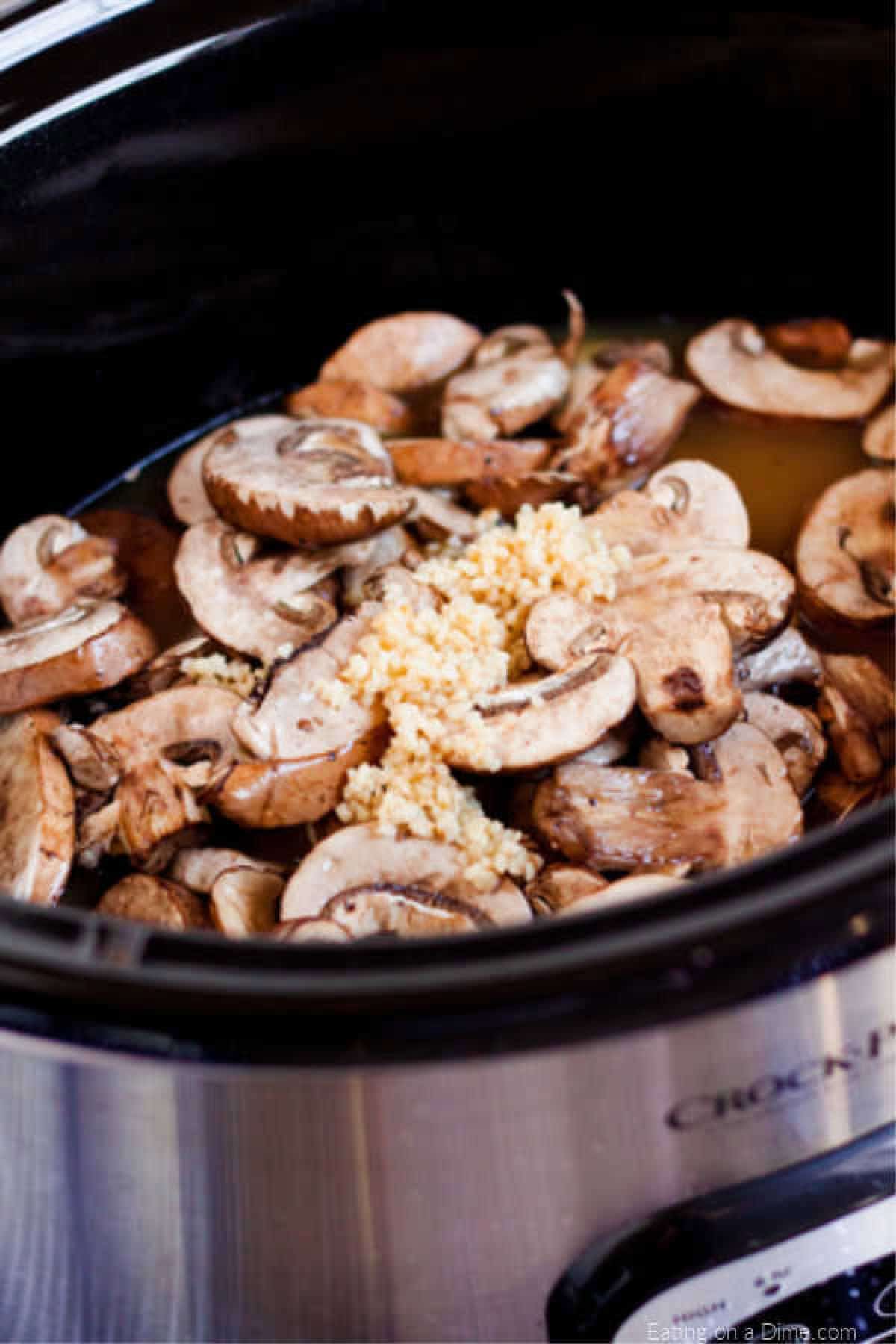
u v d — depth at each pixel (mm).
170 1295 504
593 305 660
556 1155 474
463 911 524
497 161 625
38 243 586
